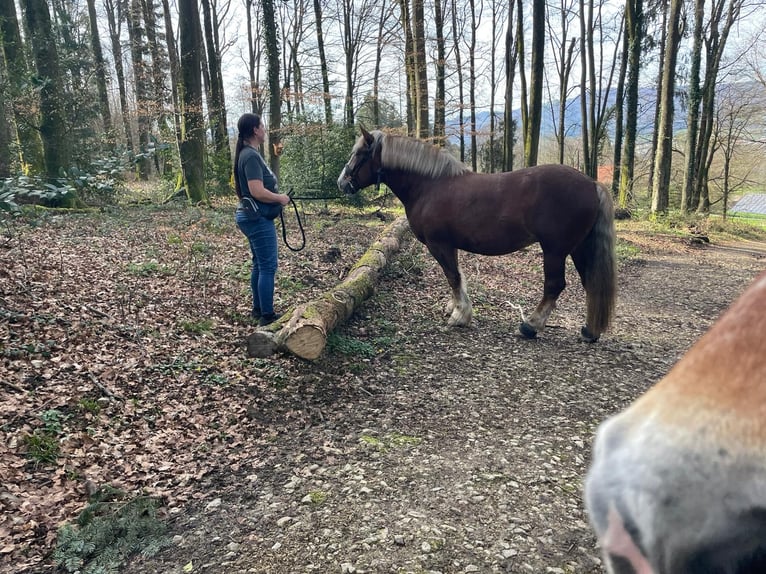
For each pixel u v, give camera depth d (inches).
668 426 12.8
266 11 548.1
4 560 88.4
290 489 112.0
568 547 95.3
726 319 13.2
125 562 91.4
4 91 317.1
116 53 977.5
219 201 558.3
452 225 203.2
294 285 243.0
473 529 99.3
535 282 318.0
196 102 503.8
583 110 835.4
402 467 120.3
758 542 11.4
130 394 140.8
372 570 88.8
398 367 178.1
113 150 173.9
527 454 126.6
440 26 727.1
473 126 990.4
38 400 129.3
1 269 206.4
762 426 11.3
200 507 106.0
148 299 207.3
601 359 190.2
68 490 105.9
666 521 12.4
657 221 653.3
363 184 217.6
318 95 564.4
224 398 146.9
